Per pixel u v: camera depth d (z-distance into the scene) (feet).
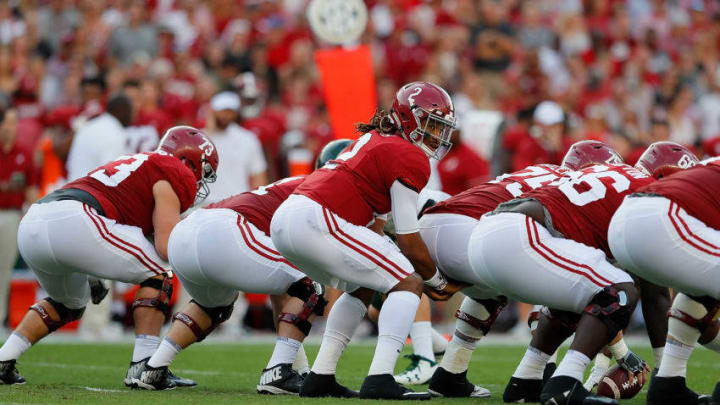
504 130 128.77
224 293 62.90
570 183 55.62
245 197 62.23
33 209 63.21
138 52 163.53
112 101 103.91
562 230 53.93
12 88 148.87
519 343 110.11
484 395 63.16
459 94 159.43
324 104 137.59
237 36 165.37
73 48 168.96
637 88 171.83
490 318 62.18
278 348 60.95
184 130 67.21
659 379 54.95
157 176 63.87
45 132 139.23
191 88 153.79
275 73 163.84
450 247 59.52
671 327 54.70
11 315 117.50
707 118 169.17
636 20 199.00
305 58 163.84
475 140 128.67
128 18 174.40
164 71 155.33
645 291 62.03
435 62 157.89
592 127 135.64
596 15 194.39
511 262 53.57
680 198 50.90
